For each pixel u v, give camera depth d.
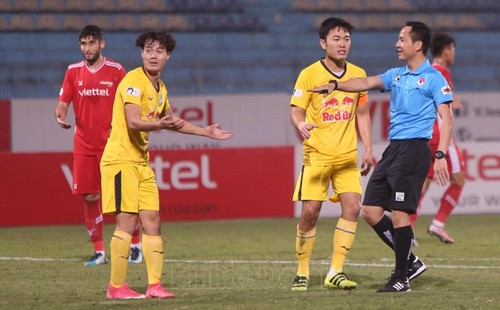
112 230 45.66
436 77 24.53
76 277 29.36
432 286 26.66
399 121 24.78
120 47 64.56
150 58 24.02
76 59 63.69
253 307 21.84
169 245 38.97
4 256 35.59
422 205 51.66
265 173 50.06
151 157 48.62
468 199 52.25
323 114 25.88
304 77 25.95
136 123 23.38
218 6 68.50
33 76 62.19
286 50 66.81
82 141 32.78
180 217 49.00
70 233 44.00
